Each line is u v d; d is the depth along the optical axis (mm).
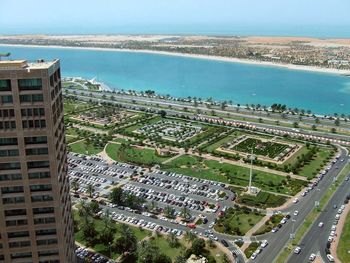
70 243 193375
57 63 168875
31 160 158375
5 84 148250
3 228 165125
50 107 152875
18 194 161750
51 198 164750
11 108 150875
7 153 156375
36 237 169125
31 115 153000
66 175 186500
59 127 171625
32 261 172375
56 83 166500
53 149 158250
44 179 161500
